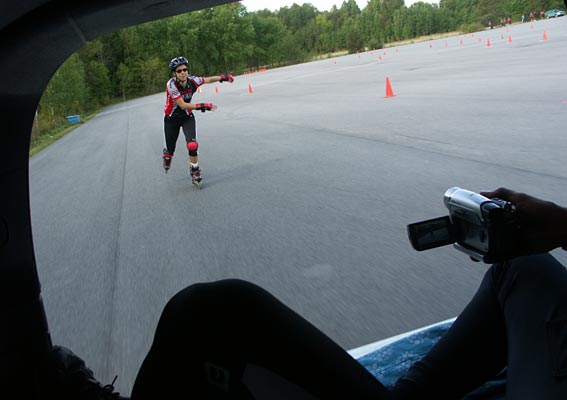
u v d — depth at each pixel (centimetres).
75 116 3359
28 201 165
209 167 1001
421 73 2350
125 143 1733
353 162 846
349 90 2166
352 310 354
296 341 123
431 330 276
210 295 121
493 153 769
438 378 162
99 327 380
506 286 156
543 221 122
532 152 743
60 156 1686
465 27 7775
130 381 299
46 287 490
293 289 404
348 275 417
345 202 634
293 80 3638
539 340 140
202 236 579
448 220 137
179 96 820
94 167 1305
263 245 520
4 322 152
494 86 1507
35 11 131
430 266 413
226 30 5753
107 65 4709
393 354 259
